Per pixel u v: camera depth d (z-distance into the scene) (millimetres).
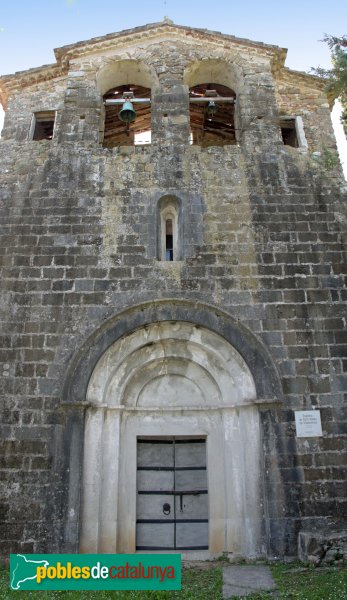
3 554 9539
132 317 11398
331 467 10195
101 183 12992
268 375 10883
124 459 11039
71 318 11383
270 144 13719
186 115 14188
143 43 15375
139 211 12602
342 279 11898
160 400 11602
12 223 12492
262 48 15102
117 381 11273
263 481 10125
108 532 10211
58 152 13508
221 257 12047
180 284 11742
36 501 9898
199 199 12773
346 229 12539
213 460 11047
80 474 10086
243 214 12602
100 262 11977
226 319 11406
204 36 15305
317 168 13422
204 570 9242
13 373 10859
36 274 11836
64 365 10961
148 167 13219
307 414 10570
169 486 11133
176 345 11664
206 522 10867
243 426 10852
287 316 11438
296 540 9688
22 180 13125
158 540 10719
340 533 9398
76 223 12445
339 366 11000
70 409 10539
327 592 7277
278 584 7961
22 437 10344
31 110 14734
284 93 15156
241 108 14352
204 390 11594
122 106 15750
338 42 9586
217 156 13453
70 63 15078
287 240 12312
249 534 9953
